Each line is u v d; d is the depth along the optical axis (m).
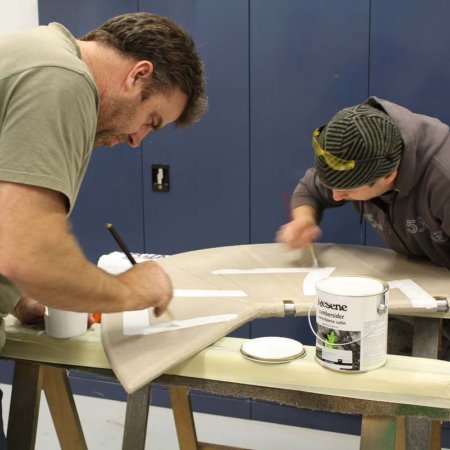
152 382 1.08
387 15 2.01
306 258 1.66
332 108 2.14
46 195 0.89
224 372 1.05
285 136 2.21
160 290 1.07
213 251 1.73
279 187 2.26
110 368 1.13
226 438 2.39
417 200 1.49
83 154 0.95
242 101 2.22
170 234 2.44
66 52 0.93
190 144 2.32
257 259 1.65
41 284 0.90
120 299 1.00
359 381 0.97
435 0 1.96
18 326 1.22
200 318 1.19
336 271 1.53
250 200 2.30
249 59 2.18
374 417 1.01
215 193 2.34
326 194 1.77
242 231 2.34
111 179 2.45
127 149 2.40
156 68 1.06
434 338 1.31
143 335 1.12
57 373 1.34
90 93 0.93
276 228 2.29
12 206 0.87
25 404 1.25
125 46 1.04
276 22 2.12
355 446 2.32
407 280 1.45
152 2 2.23
